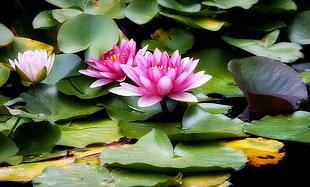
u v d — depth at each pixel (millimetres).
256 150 1407
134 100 1528
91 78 1573
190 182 1342
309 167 1369
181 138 1423
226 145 1413
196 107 1479
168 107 1512
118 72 1541
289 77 1540
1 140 1407
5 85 1627
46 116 1489
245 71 1545
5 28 1656
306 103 1518
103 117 1509
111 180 1339
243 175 1355
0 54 1641
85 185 1329
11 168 1376
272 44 1699
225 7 1690
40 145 1419
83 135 1450
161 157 1374
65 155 1405
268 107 1503
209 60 1657
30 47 1659
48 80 1593
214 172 1360
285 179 1347
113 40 1628
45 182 1334
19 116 1468
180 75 1447
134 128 1453
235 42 1688
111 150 1390
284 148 1411
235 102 1543
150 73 1439
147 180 1340
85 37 1639
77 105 1518
